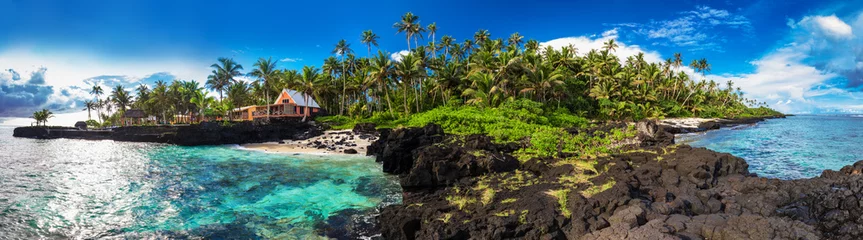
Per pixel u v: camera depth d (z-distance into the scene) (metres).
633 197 11.83
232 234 12.29
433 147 19.91
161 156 34.03
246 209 15.01
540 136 24.67
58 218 14.30
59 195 17.92
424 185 18.03
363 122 52.59
